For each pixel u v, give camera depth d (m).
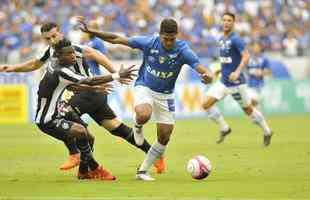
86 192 33.09
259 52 90.62
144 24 108.31
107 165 44.91
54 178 38.38
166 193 32.75
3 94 90.31
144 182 36.56
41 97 36.53
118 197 31.59
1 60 96.06
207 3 114.12
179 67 36.91
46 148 56.53
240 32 101.75
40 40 100.81
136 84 37.88
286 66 103.88
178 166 43.97
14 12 106.31
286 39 110.62
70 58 35.59
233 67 57.81
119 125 41.19
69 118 38.56
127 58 97.62
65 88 36.34
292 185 35.28
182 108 94.06
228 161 46.41
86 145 36.94
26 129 77.94
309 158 47.94
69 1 109.44
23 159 48.41
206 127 78.19
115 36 36.78
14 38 102.50
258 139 63.41
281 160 46.84
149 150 37.50
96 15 104.81
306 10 118.56
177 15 110.62
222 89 58.19
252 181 36.84
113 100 90.31
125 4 110.38
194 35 107.19
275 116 94.81
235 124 82.44
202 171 37.06
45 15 106.56
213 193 32.75
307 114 98.12
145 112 36.91
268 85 98.94
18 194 32.53
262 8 116.19
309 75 104.50
